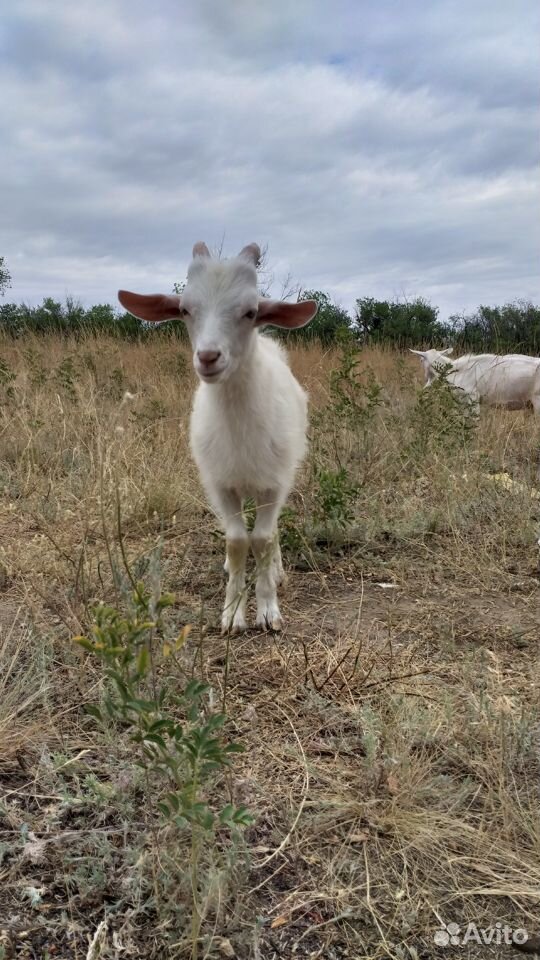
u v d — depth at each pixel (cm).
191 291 113
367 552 155
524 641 119
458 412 225
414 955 64
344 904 69
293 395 138
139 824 76
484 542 156
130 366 313
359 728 96
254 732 94
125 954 63
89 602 112
